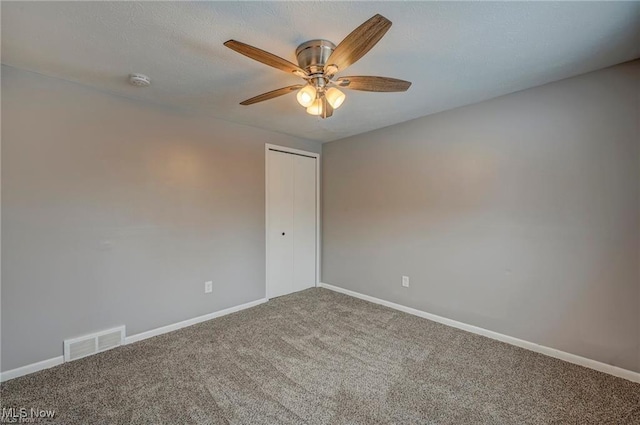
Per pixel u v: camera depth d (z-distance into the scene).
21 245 2.05
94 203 2.36
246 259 3.40
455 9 1.43
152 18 1.50
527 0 1.37
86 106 2.31
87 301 2.33
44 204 2.14
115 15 1.47
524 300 2.45
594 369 2.13
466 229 2.79
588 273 2.15
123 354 2.34
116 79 2.19
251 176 3.44
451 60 1.93
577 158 2.18
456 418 1.66
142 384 1.95
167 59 1.91
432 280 3.05
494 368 2.15
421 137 3.11
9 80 2.00
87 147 2.32
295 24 1.55
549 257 2.32
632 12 1.45
